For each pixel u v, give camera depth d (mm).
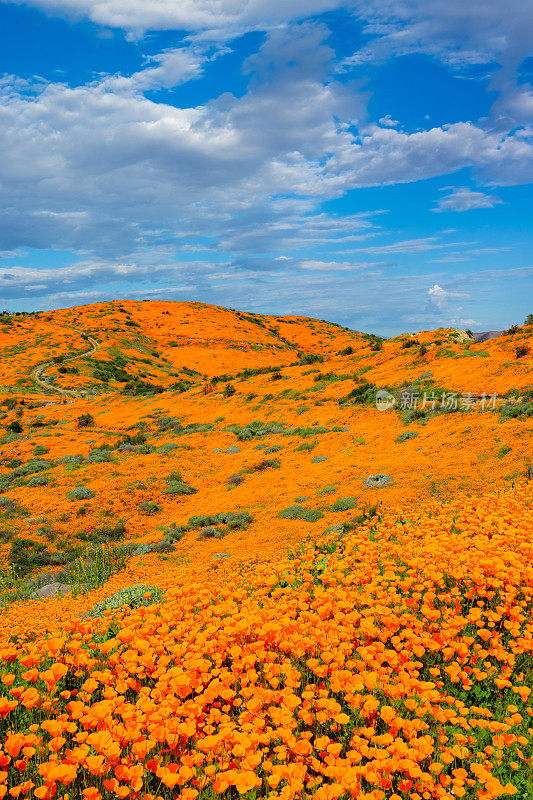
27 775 3455
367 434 29719
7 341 96438
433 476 19469
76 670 4875
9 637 7227
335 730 3662
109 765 3082
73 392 68562
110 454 32469
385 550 7328
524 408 25359
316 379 45719
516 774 3314
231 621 4828
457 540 6680
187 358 100312
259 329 134000
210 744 3150
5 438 41406
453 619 4559
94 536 19734
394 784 3242
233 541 16766
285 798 2740
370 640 4551
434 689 3896
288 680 3814
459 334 47312
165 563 15805
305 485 22672
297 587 7016
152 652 4547
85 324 114125
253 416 40562
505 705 4000
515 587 5422
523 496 10812
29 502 23375
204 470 28578
